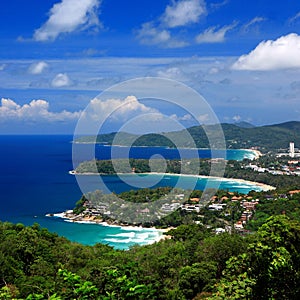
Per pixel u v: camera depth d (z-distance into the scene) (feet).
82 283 15.76
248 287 19.98
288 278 20.29
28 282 48.52
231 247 63.16
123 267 17.60
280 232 21.76
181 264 61.11
